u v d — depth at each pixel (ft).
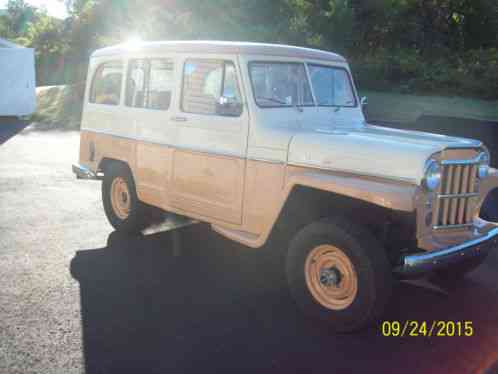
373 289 12.82
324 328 14.01
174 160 18.08
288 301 15.62
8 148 42.83
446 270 17.12
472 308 15.37
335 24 71.77
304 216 15.31
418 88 61.87
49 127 57.72
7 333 13.25
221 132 16.46
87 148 22.59
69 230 21.74
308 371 11.99
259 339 13.38
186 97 17.65
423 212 13.24
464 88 59.26
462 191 14.30
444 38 88.69
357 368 12.15
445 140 14.55
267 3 74.18
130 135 19.93
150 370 11.87
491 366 12.29
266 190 15.40
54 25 120.78
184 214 18.24
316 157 14.34
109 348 12.73
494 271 18.22
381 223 14.47
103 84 21.67
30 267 17.60
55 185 29.86
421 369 12.13
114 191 21.54
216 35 70.85
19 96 63.93
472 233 14.55
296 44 69.00
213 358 12.43
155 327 13.82
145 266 18.03
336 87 18.61
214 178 16.80
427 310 15.21
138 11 82.23
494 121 42.06
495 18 88.74
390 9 79.20
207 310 14.90
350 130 16.20
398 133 15.92
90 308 14.76
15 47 63.36
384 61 66.39
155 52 18.86
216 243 20.62
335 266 13.65
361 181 13.42
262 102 16.02
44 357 12.26
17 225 22.17
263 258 19.12
